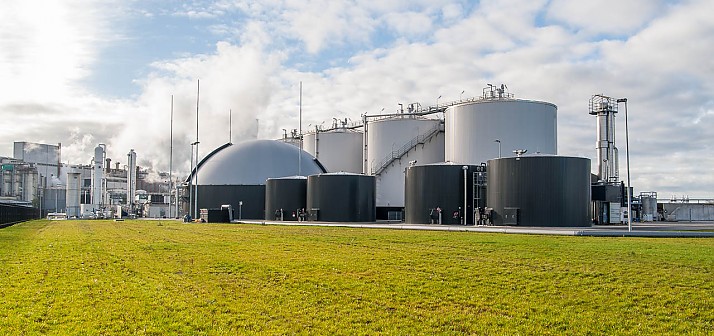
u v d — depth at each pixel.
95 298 17.39
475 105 76.94
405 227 55.88
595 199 74.38
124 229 56.88
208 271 22.91
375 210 78.50
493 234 44.00
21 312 15.52
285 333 13.94
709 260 24.50
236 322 14.84
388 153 91.19
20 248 32.66
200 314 15.55
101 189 135.25
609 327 14.59
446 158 81.44
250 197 89.88
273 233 47.16
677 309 16.23
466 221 62.00
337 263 24.77
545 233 43.94
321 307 16.66
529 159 54.38
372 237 40.59
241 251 30.56
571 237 39.56
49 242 37.38
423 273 21.88
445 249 30.48
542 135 76.50
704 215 101.31
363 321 15.24
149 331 13.89
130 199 130.88
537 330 14.37
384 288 19.16
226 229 55.94
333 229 54.12
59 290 18.58
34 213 106.06
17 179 147.88
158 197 132.88
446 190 62.62
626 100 46.03
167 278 21.14
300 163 95.50
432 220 62.62
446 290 18.78
